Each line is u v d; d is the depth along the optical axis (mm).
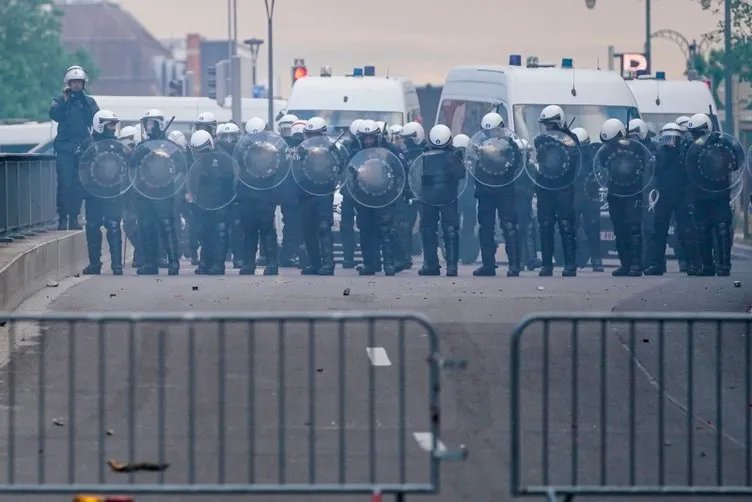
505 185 67188
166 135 71938
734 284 58844
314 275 68000
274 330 45406
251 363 26375
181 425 32625
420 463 29328
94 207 68812
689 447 27375
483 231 67938
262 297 53156
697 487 25891
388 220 67000
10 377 35812
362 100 86125
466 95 86688
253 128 67812
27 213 64812
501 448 30812
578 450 30875
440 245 75188
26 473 28203
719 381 27547
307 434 31859
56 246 61844
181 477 27906
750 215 101625
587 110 79312
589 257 77312
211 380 38000
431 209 67438
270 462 29234
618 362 41188
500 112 80188
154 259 69562
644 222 75188
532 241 74500
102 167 68312
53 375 38531
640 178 68312
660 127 89250
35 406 34594
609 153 68500
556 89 79812
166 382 37781
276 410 34344
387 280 60625
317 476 28156
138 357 41094
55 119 71062
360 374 38875
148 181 68188
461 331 45438
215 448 30359
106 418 33344
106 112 68938
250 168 67438
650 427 33344
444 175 67000
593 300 52938
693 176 68812
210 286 57125
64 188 71250
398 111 86250
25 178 64312
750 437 32438
